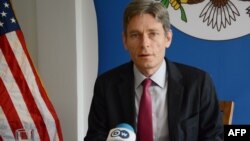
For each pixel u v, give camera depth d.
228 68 2.54
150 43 1.22
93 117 1.48
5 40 2.38
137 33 1.22
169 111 1.35
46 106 2.41
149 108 1.33
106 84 1.48
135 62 1.30
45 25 2.68
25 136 1.34
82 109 2.74
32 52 2.79
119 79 1.47
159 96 1.38
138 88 1.41
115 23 2.62
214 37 2.53
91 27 2.66
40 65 2.73
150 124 1.32
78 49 2.65
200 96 1.41
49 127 2.41
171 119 1.34
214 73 2.56
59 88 2.71
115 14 2.62
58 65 2.69
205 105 1.40
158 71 1.38
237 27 2.50
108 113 1.43
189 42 2.56
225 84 2.55
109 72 1.55
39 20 2.69
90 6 2.64
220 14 2.51
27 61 2.41
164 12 1.22
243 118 2.56
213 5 2.51
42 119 2.39
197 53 2.56
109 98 1.45
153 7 1.20
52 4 2.64
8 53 2.38
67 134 2.73
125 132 1.08
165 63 1.45
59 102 2.72
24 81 2.38
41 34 2.70
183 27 2.55
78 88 2.67
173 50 2.58
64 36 2.64
